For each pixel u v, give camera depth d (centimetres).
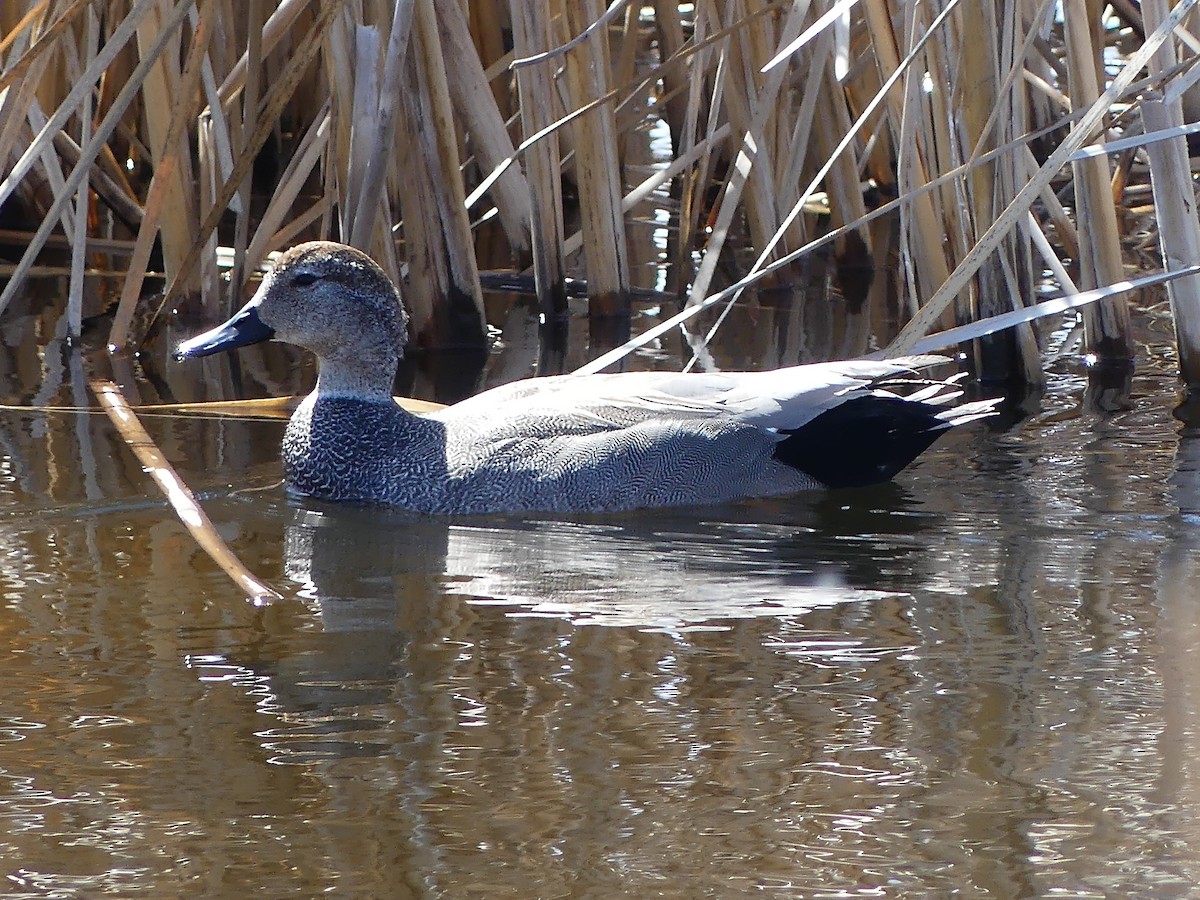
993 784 662
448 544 1019
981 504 1078
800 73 1684
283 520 1067
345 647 823
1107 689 759
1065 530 1020
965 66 1275
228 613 873
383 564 971
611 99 1438
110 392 1177
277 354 1505
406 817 639
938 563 963
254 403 1323
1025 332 1351
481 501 1092
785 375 1139
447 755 692
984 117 1286
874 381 1146
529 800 652
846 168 1736
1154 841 616
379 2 1391
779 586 927
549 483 1087
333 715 736
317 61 1945
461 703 749
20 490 1091
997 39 1269
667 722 726
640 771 678
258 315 1150
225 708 743
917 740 705
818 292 1694
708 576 947
